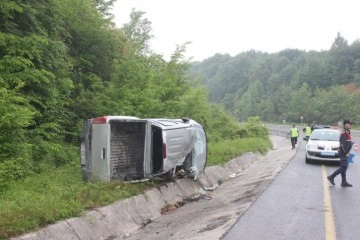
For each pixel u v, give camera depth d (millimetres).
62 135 14148
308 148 18625
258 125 39375
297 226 7504
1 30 11609
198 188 12633
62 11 15664
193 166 12156
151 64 20922
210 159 16438
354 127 68688
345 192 11148
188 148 11547
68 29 16469
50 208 7133
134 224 8492
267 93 136875
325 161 19078
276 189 11500
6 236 5910
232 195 11539
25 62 11094
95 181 9641
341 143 12125
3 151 9555
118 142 10445
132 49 19203
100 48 17812
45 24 13531
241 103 133125
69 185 9273
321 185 12367
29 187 8734
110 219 7988
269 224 7645
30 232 6289
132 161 10750
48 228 6613
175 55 21766
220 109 35531
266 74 154750
